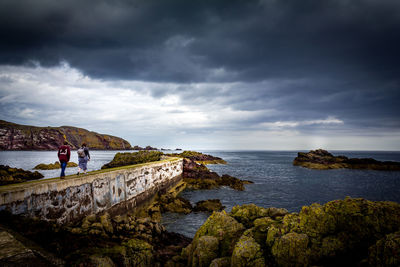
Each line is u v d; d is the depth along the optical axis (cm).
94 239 716
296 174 4212
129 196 1362
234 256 535
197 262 631
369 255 430
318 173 4406
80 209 915
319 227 562
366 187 2872
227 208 1809
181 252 827
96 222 844
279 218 740
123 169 1326
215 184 2886
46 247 570
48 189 766
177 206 1766
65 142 951
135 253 676
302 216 603
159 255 796
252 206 886
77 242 657
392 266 371
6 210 617
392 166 5053
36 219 688
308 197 2253
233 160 9125
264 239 603
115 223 961
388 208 539
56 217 790
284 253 511
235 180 2961
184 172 3384
